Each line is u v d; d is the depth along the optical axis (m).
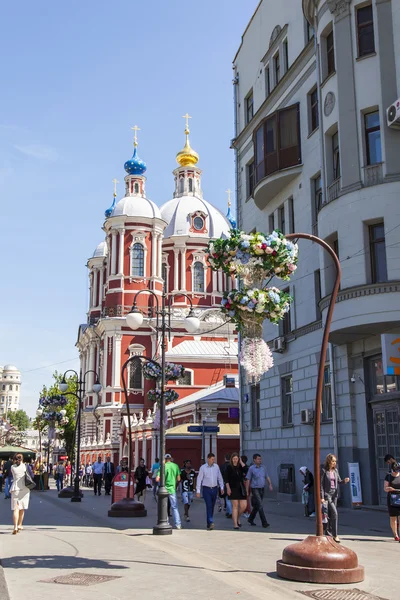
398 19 18.84
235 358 56.25
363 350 19.81
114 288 64.88
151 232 66.19
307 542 9.57
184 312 65.31
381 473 19.02
